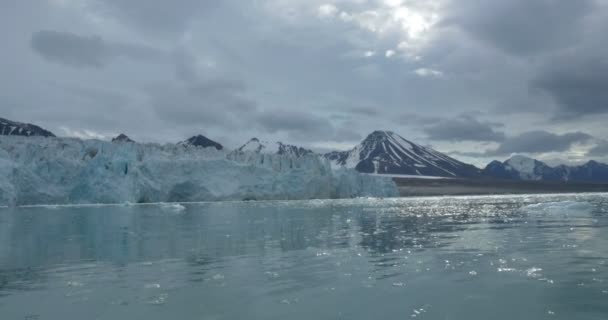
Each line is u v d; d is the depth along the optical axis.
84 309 9.31
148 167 67.62
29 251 17.02
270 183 78.00
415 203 67.06
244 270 12.87
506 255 14.48
